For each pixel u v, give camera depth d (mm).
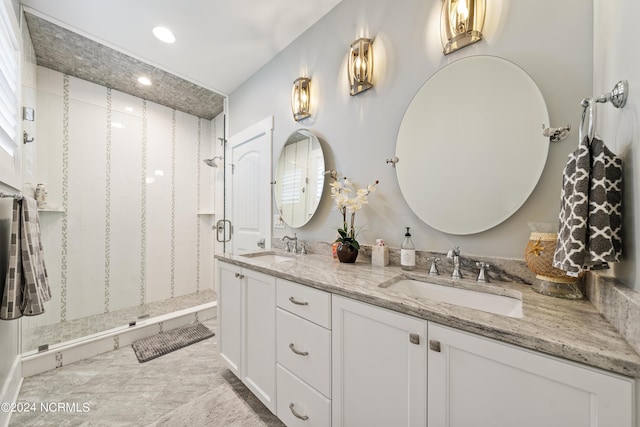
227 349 1606
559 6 937
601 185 628
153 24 1791
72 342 1827
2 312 1084
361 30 1559
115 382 1573
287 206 2057
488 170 1083
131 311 2588
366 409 868
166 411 1339
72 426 1234
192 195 3266
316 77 1841
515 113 1021
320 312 1018
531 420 564
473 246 1127
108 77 2428
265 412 1338
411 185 1312
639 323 475
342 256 1418
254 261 1500
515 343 577
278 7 1688
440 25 1222
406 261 1246
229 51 2117
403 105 1362
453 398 674
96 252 2506
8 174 1251
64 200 2318
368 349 865
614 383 474
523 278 983
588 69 880
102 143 2555
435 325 704
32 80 1915
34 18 1685
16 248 1125
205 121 3393
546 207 959
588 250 638
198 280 3311
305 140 1898
